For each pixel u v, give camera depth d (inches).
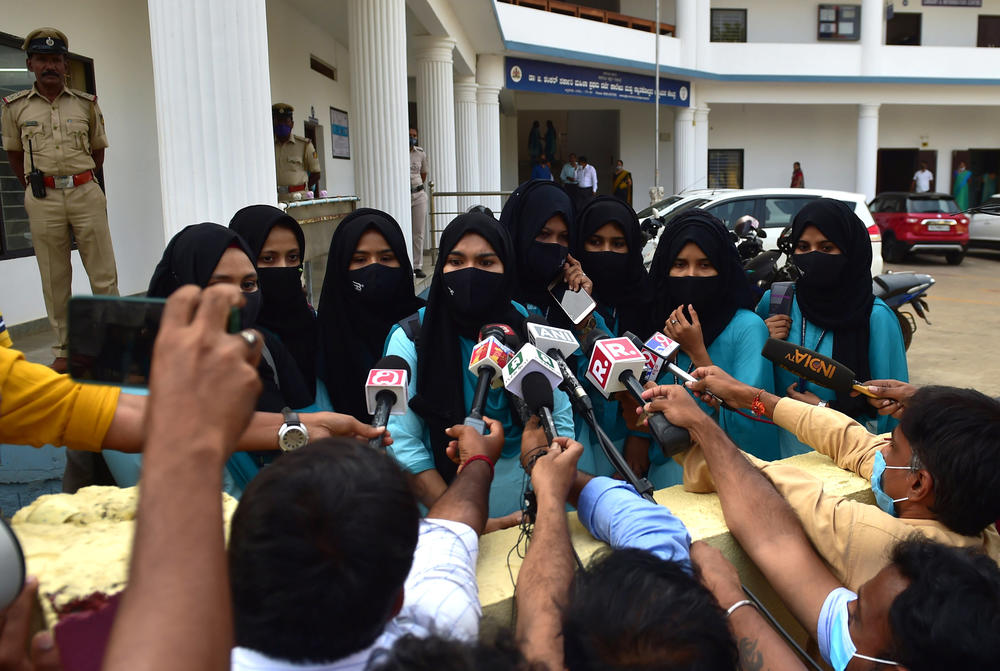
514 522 73.4
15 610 44.0
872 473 71.7
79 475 92.1
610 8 848.3
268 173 152.0
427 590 48.9
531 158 855.1
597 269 112.4
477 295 86.3
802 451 101.7
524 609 52.1
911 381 282.2
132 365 31.9
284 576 34.4
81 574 47.4
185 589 26.0
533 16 612.1
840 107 892.0
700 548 61.6
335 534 34.6
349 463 37.3
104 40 263.7
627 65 698.8
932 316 413.1
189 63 141.9
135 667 24.5
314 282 239.5
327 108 492.4
